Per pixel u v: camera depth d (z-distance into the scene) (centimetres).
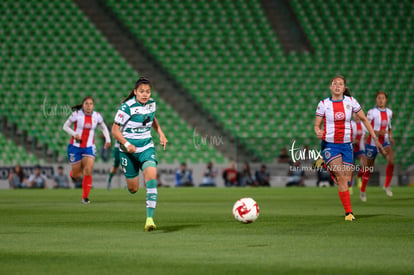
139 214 3622
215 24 11412
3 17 11112
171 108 10444
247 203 2862
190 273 1573
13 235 2475
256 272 1585
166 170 9156
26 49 10850
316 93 10888
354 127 5975
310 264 1706
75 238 2362
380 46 11431
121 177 8938
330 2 11762
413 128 10700
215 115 10538
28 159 9738
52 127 10031
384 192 6825
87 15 11338
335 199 5378
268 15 11738
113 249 2030
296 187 8525
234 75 10962
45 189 8275
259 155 10000
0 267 1675
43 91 10500
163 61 11012
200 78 10906
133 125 2694
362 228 2720
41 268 1658
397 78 11200
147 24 11344
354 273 1564
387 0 11775
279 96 10794
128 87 10681
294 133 10456
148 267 1667
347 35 11506
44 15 11188
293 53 11275
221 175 9250
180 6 11506
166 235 2459
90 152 4784
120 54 10981
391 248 2041
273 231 2598
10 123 10106
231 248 2050
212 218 3309
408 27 11594
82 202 4797
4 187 8769
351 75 11156
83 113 4725
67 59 10812
